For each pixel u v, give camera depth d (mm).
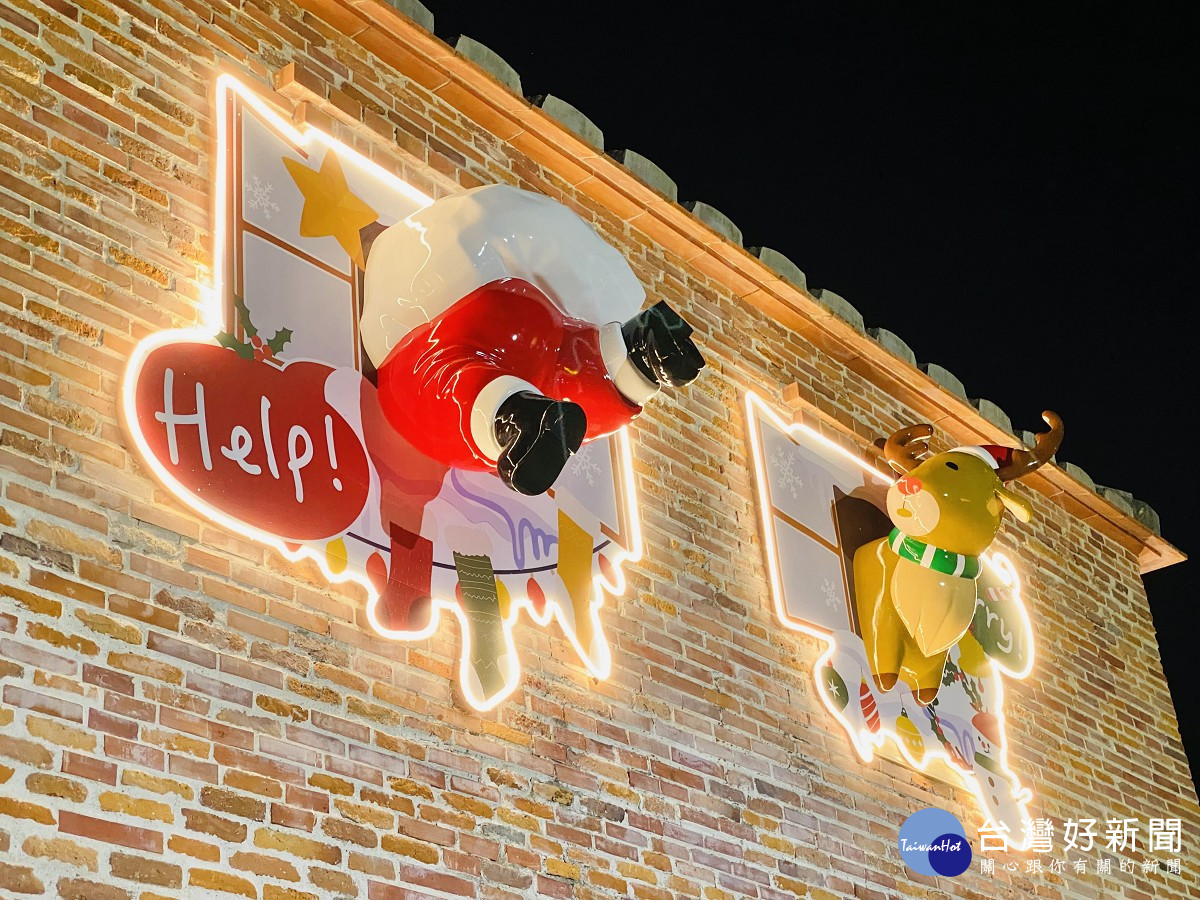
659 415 6469
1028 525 8609
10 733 3795
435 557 5094
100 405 4383
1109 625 8867
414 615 4941
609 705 5508
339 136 5496
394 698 4770
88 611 4098
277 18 5578
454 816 4762
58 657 3979
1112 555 9305
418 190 5711
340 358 5070
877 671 6828
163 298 4699
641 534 6039
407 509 5074
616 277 5199
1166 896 8016
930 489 6777
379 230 5461
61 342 4367
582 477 5859
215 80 5207
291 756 4398
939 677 6977
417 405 5004
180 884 3980
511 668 5164
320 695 4566
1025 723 7711
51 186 4551
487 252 4965
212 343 4727
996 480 6875
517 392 4719
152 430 4445
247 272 4949
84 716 3965
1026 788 7426
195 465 4508
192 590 4371
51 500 4145
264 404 4773
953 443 8336
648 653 5789
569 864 5035
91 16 4906
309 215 5250
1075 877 7445
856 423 7488
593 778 5289
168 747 4113
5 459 4090
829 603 6801
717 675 6043
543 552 5516
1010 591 8086
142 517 4340
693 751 5750
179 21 5199
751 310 7328
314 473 4824
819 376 7539
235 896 4086
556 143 6469
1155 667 9094
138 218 4750
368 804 4535
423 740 4797
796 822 6027
